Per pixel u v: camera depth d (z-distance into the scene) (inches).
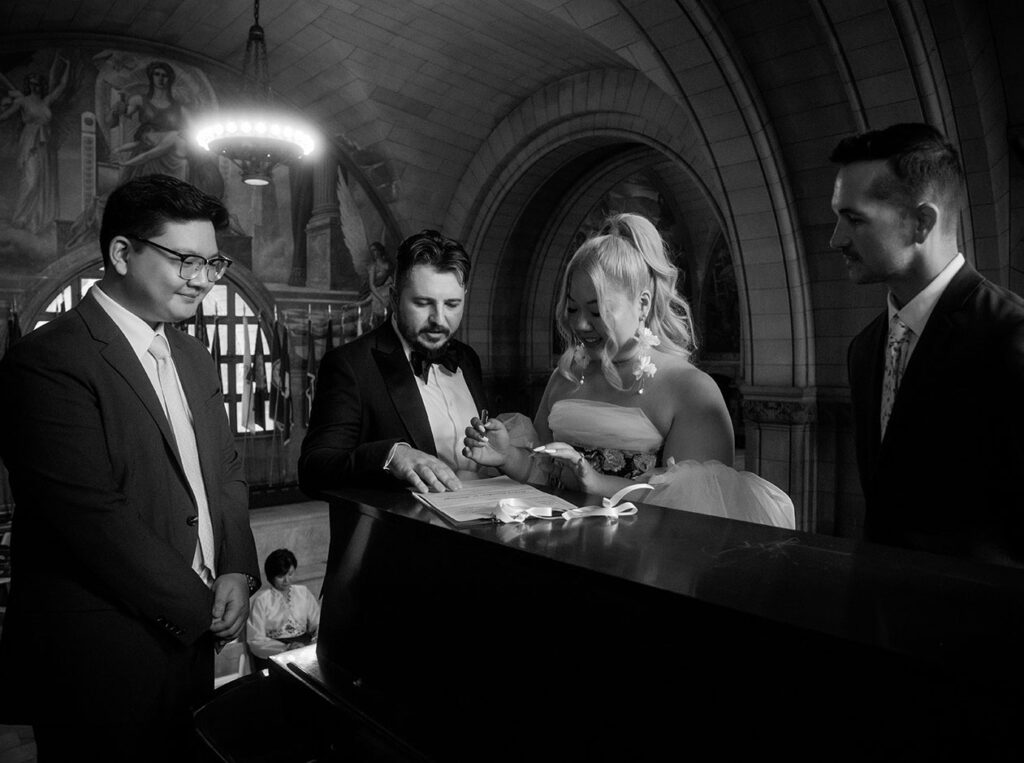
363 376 87.4
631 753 38.5
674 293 81.3
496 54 340.5
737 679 33.8
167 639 79.6
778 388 281.3
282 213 410.6
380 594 59.7
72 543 75.3
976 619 31.5
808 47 231.3
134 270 81.2
